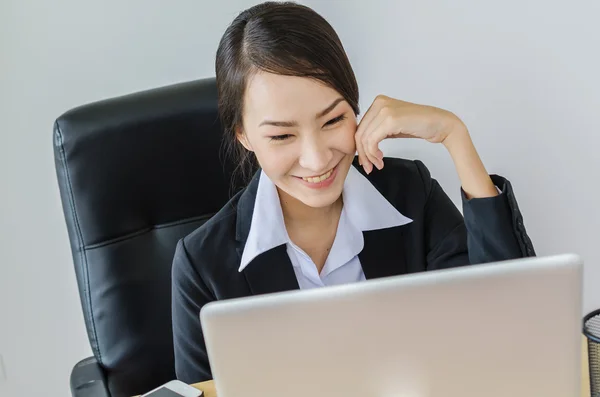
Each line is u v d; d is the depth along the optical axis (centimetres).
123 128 134
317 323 71
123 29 189
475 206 114
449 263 130
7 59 185
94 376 136
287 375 74
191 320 127
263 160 112
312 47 103
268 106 105
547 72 141
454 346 73
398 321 71
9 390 213
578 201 146
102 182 134
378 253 130
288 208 127
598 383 90
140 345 140
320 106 105
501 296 71
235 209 130
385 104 119
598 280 150
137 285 139
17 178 194
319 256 132
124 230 137
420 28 158
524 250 114
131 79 193
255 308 71
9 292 204
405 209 133
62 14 184
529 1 138
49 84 189
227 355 73
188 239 129
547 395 75
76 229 135
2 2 181
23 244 200
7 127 190
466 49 151
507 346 73
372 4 167
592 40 132
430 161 171
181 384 110
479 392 75
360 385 74
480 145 157
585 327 90
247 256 124
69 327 210
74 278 205
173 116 136
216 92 138
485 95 152
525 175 152
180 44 193
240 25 109
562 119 142
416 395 75
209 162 139
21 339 209
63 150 132
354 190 129
